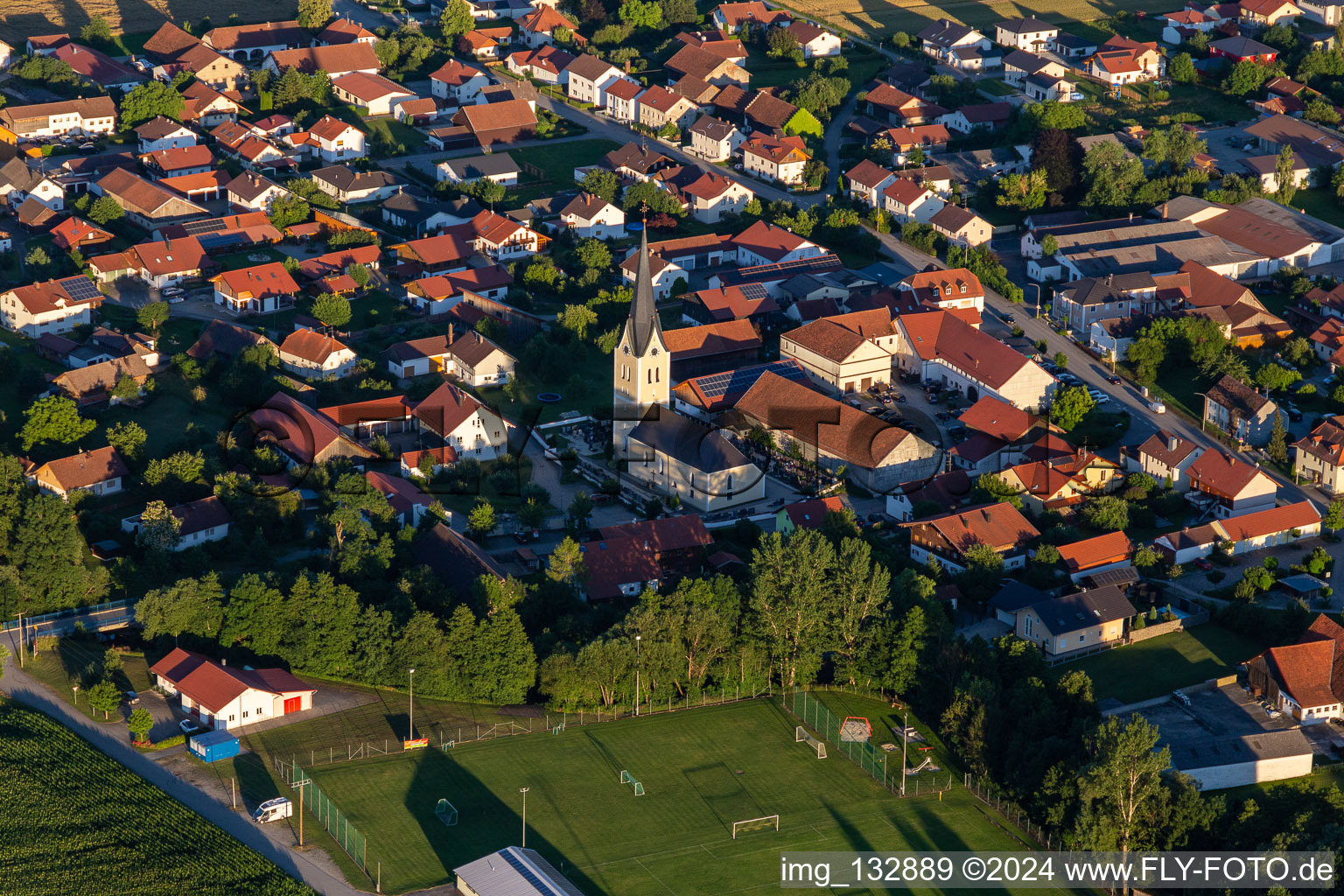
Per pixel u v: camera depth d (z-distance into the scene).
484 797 171.50
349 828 164.62
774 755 180.75
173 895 154.12
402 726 184.12
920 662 189.00
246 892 154.12
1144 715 184.50
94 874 156.75
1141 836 160.25
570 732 184.62
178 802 168.00
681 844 165.12
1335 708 183.75
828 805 172.12
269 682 186.12
